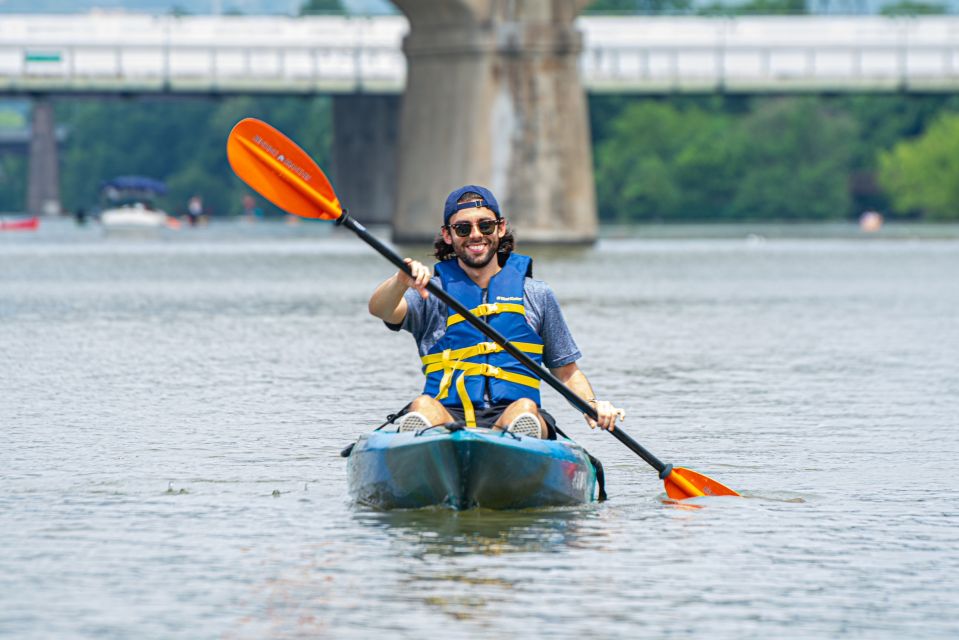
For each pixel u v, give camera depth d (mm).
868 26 137000
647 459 16984
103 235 125688
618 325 41594
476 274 16328
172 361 31781
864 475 18750
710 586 13180
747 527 15617
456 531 15219
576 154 99688
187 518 15875
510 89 98000
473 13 97500
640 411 24719
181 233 140250
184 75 135375
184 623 11977
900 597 12914
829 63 137125
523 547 14547
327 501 16766
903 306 49781
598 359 32781
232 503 16688
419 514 16031
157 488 17594
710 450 20719
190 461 19453
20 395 26188
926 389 27719
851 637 11773
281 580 13273
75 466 19062
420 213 100125
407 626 11898
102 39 134750
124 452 20172
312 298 52156
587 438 21875
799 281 64438
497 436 15539
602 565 13883
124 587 13047
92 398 25828
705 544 14789
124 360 31938
